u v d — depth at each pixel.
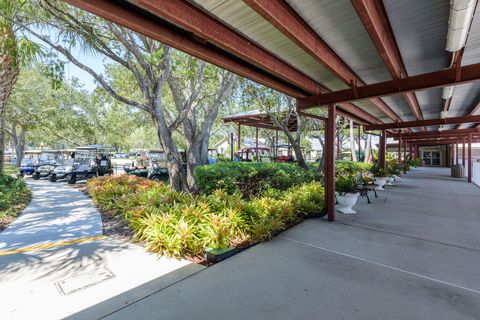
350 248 3.76
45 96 16.52
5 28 5.01
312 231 4.56
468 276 2.91
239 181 6.93
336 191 6.08
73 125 18.20
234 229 4.02
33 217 5.53
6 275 2.89
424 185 11.11
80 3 2.06
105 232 4.52
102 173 12.88
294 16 2.78
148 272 2.98
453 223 5.11
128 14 2.35
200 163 8.27
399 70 4.14
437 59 4.02
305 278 2.85
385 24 2.97
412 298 2.46
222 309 2.28
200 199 4.95
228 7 2.50
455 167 14.62
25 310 2.26
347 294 2.53
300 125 10.73
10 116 15.30
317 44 3.33
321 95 5.10
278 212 4.91
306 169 10.08
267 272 2.99
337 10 2.69
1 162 9.07
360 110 7.90
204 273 2.96
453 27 2.53
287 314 2.22
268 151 19.62
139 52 5.86
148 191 6.35
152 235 3.66
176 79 8.00
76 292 2.55
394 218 5.48
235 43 3.06
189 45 2.95
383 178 9.87
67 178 11.91
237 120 15.09
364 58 3.94
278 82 4.62
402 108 8.11
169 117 11.71
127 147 37.75
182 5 2.40
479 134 13.55
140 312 2.24
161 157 11.73
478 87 5.62
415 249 3.72
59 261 3.26
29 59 5.28
